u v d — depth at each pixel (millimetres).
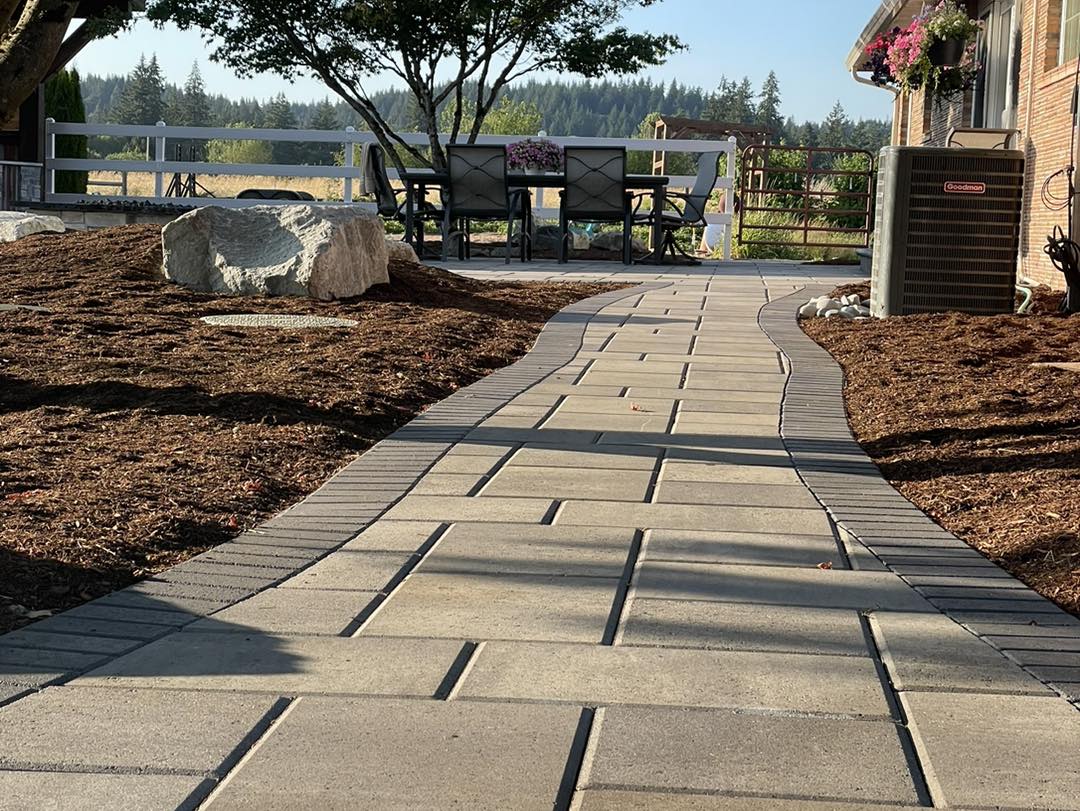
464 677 2748
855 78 20766
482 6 18266
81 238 10914
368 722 2498
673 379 6902
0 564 3416
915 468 4895
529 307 9898
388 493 4445
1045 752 2395
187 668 2785
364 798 2180
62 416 5359
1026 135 12500
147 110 100500
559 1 18969
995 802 2191
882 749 2400
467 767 2301
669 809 2150
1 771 2273
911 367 7141
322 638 2990
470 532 3951
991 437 5281
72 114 21891
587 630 3070
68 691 2645
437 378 6730
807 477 4742
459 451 5121
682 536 3930
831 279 13805
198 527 3939
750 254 19766
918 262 9492
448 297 10031
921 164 9406
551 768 2297
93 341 7117
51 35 7523
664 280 13133
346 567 3582
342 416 5664
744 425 5699
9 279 9422
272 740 2412
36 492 4156
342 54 19047
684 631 3070
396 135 19797
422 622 3113
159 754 2346
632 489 4531
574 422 5730
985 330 8414
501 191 15344
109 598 3264
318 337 7590
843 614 3215
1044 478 4492
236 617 3135
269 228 9727
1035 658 2896
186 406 5602
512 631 3055
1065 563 3588
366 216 9898
